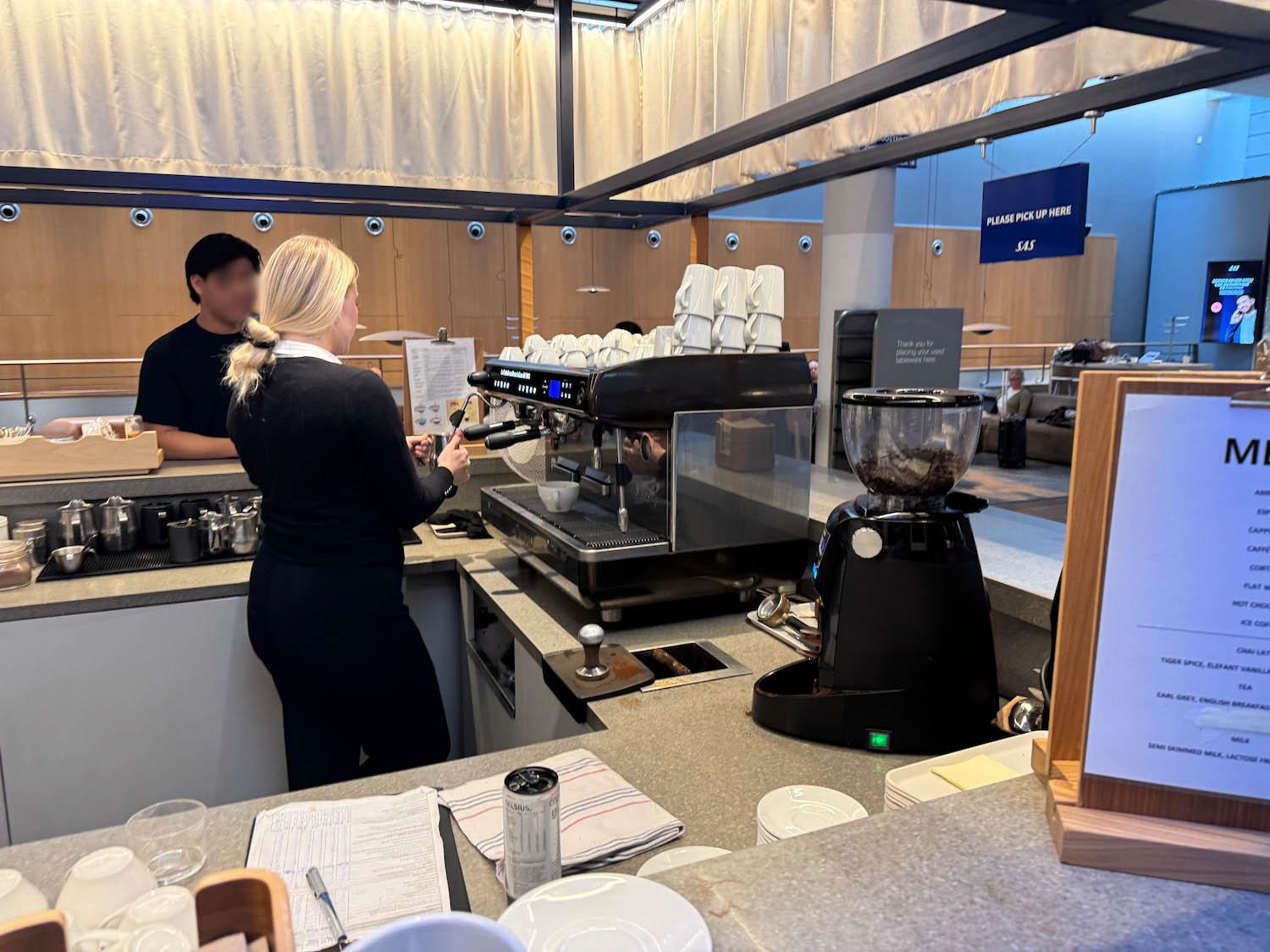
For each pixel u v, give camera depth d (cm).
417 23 287
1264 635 55
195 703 198
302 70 281
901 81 114
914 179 1012
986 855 60
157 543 228
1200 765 57
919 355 290
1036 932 51
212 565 212
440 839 100
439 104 294
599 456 183
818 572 131
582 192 232
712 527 170
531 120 304
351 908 88
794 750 124
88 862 72
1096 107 148
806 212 965
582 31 303
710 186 272
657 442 168
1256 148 1048
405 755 178
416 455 229
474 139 300
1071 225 343
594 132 310
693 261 289
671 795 111
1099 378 62
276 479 161
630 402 157
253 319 166
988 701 124
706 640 165
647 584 166
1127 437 56
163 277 733
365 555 165
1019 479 412
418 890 91
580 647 160
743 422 168
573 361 208
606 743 125
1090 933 51
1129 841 57
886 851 60
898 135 195
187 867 85
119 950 51
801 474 177
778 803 98
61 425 236
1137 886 56
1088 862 58
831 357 312
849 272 322
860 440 122
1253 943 51
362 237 792
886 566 121
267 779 206
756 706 131
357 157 290
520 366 190
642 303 911
